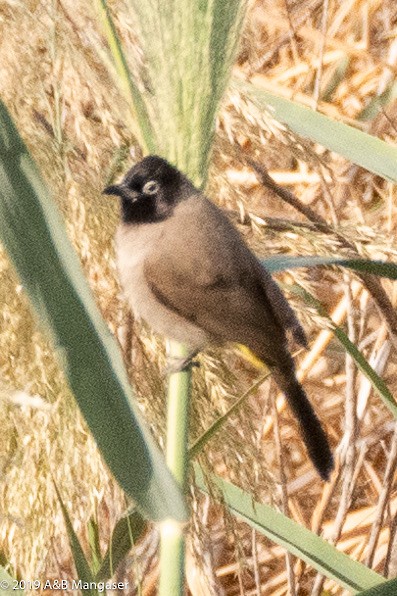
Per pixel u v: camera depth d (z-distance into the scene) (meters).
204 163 5.75
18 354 5.46
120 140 6.45
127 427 4.18
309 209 8.75
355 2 11.49
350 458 9.20
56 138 6.27
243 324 6.77
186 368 5.44
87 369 4.16
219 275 6.82
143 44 5.56
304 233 6.62
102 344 4.19
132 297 6.66
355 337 9.41
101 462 5.37
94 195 6.36
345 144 6.54
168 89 5.61
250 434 6.14
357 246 6.49
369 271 6.09
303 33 11.56
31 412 5.40
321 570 6.12
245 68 11.33
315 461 6.37
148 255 6.89
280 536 6.14
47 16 6.30
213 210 7.21
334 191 10.80
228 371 6.20
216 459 6.42
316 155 6.65
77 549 5.12
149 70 5.63
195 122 5.68
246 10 5.48
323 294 10.70
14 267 4.16
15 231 4.16
